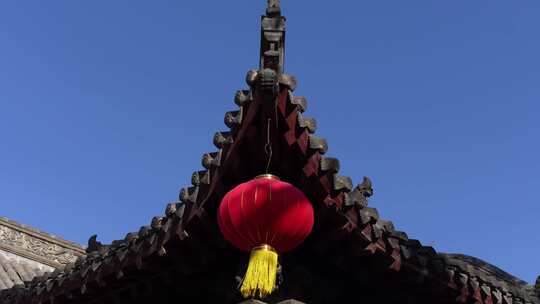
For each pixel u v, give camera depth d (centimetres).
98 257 695
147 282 681
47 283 740
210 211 598
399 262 620
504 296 693
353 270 643
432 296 670
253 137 558
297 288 649
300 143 551
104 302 722
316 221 602
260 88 510
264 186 556
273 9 543
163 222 619
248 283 561
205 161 583
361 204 580
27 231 1472
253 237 567
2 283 1295
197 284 698
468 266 668
